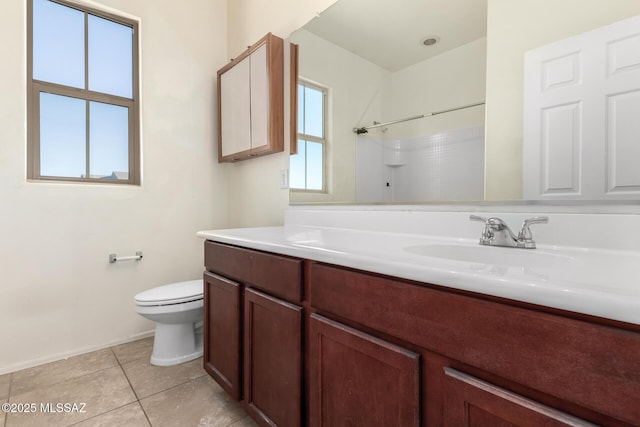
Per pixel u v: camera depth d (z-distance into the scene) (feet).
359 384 2.58
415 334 2.15
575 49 2.87
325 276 2.86
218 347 4.53
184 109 7.43
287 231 4.85
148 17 6.91
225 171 8.06
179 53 7.36
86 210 6.25
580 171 2.88
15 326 5.58
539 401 1.64
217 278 4.50
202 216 7.73
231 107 7.12
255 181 7.09
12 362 5.55
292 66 5.92
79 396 4.82
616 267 2.12
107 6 6.40
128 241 6.73
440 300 2.01
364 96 4.69
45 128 5.97
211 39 7.88
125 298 6.72
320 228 5.24
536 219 2.89
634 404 1.33
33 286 5.74
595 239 2.75
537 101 3.11
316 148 5.49
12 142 5.54
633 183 2.62
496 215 3.35
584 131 2.85
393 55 4.33
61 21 6.14
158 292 5.75
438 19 3.87
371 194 4.62
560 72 2.97
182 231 7.43
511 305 1.73
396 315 2.27
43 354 5.83
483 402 1.83
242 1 7.45
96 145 6.53
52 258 5.91
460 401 1.93
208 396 4.85
